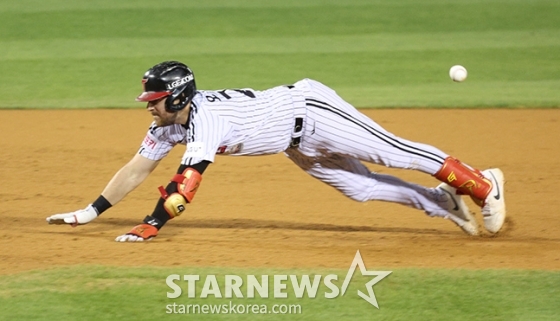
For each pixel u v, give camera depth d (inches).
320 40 2251.5
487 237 882.8
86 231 883.4
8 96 1689.2
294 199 1057.5
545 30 2332.7
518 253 804.6
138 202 1028.5
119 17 2503.7
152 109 754.8
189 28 2386.8
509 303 660.7
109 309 645.9
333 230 911.0
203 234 878.4
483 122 1467.8
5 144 1328.7
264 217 968.9
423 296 674.8
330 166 848.9
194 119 759.1
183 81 745.0
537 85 1763.0
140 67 1959.9
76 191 1080.2
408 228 928.9
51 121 1486.2
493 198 836.6
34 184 1112.2
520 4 2645.2
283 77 1850.4
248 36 2297.0
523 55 2060.8
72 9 2596.0
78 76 1875.0
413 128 1424.7
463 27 2391.7
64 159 1244.5
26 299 662.5
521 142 1339.8
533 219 958.4
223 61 2005.4
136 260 762.2
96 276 711.1
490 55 2066.9
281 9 2623.0
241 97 779.4
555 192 1082.1
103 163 1224.8
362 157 817.5
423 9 2600.9
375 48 2151.8
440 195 871.7
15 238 845.8
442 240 864.9
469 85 1776.6
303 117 786.2
